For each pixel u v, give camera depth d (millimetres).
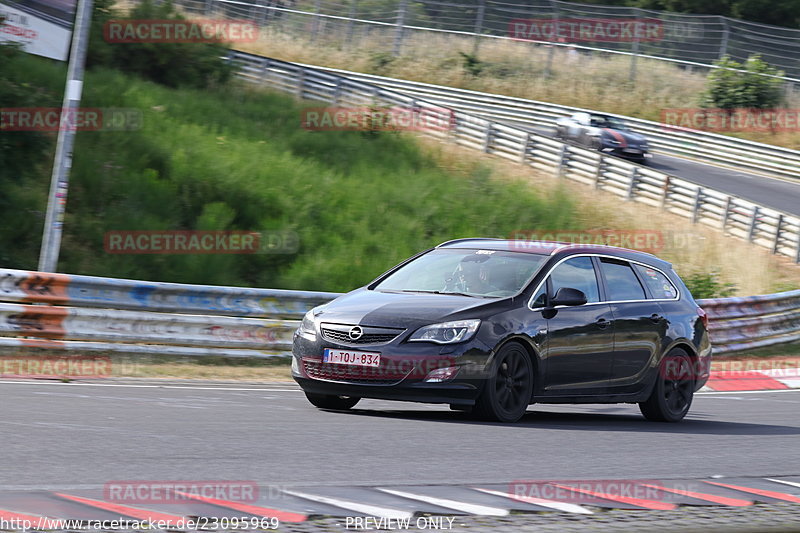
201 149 82562
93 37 105000
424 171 100188
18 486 16781
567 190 102938
